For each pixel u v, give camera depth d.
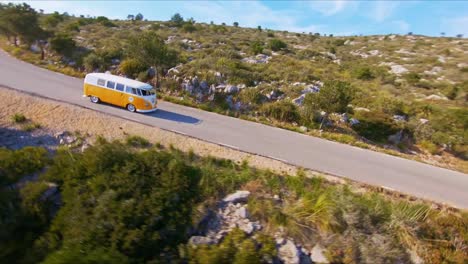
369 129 22.61
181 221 9.69
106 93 19.39
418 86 37.44
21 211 9.58
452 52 61.50
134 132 16.03
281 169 13.94
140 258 8.56
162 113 19.97
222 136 17.22
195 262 8.61
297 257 8.88
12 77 22.91
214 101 24.89
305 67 37.28
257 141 17.23
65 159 11.68
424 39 86.44
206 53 39.62
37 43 35.03
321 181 12.66
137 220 9.22
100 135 15.27
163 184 10.66
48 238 9.03
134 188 10.23
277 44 52.34
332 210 10.00
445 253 9.17
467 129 22.91
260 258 8.80
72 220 9.20
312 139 19.05
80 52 33.62
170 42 47.19
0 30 35.09
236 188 11.60
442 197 13.12
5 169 10.88
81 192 10.14
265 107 23.48
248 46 50.50
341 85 22.05
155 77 27.62
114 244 8.52
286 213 10.20
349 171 14.71
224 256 8.68
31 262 8.49
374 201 10.87
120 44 38.28
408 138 22.45
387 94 31.69
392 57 57.84
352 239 9.25
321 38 94.06
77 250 8.38
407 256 9.09
